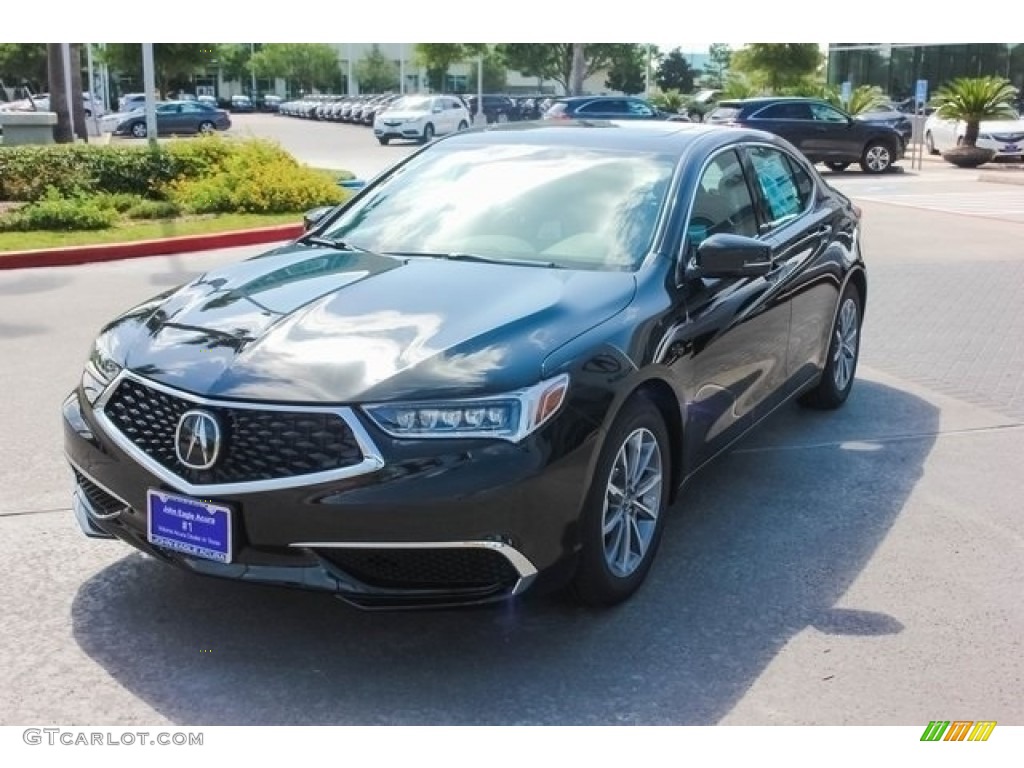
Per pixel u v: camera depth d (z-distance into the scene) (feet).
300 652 12.12
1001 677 11.93
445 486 10.84
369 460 10.79
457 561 11.22
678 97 152.76
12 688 11.31
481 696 11.37
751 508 16.63
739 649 12.37
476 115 164.35
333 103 191.42
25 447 18.39
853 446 19.67
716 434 15.48
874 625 13.00
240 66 320.70
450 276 13.85
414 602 11.22
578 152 16.69
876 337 28.30
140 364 11.99
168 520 11.44
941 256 41.73
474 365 11.45
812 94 119.34
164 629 12.53
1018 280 36.58
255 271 14.56
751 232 17.20
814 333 19.54
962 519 16.38
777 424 20.92
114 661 11.85
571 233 15.05
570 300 13.05
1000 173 81.20
